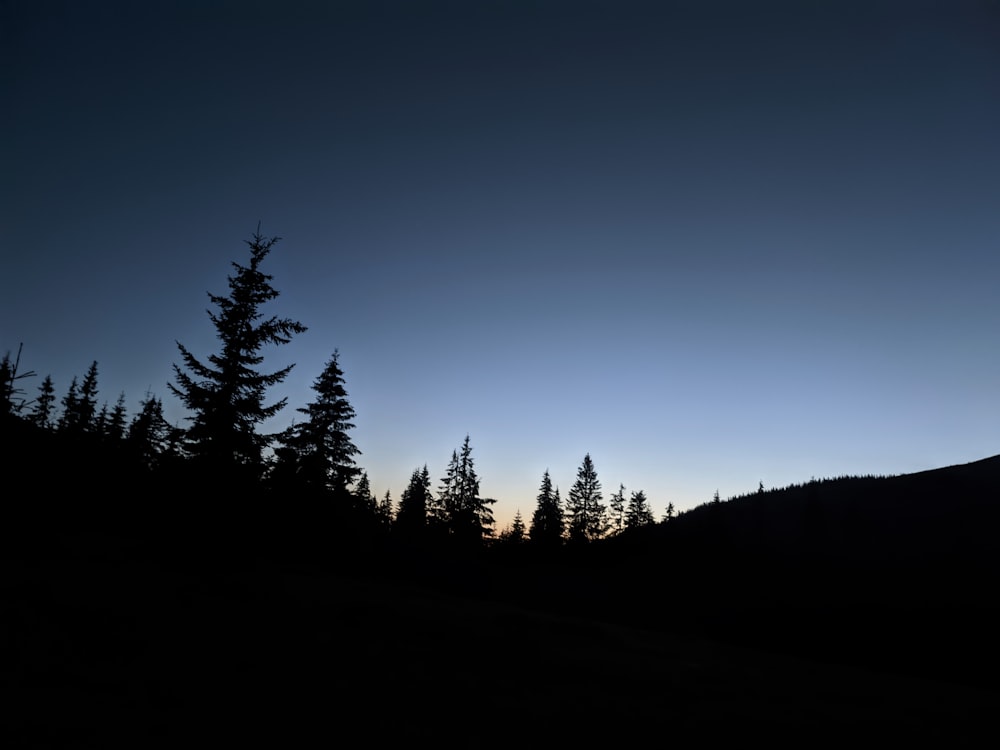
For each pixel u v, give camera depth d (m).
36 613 12.66
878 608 42.12
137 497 37.94
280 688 10.26
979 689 27.28
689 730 11.34
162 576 20.58
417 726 9.27
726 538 63.66
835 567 52.12
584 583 50.38
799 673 23.52
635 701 13.38
